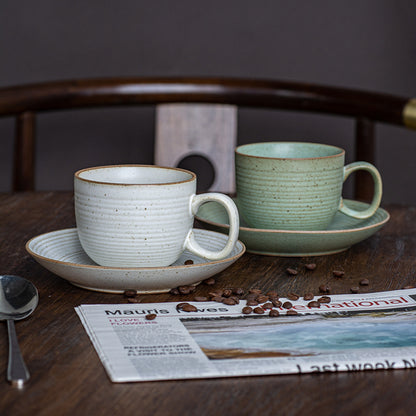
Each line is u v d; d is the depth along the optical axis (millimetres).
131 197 872
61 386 744
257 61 2096
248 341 796
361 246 1027
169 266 896
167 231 884
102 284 874
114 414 718
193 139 1558
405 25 2113
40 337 806
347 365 765
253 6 2061
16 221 1091
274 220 992
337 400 735
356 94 1599
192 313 844
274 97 1625
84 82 1581
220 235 970
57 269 875
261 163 982
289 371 759
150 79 1598
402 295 891
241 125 2111
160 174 930
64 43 2037
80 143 2092
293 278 932
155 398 733
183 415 719
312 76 2119
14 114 1545
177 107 1562
